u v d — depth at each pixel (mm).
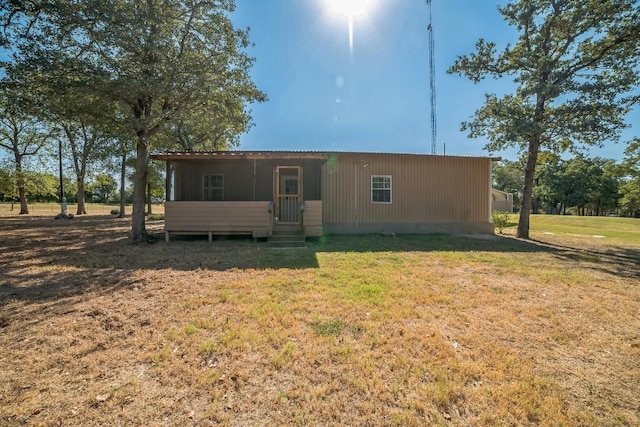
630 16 9031
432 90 17266
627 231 14141
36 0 6961
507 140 10227
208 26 8898
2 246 8148
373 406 2062
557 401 2129
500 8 10922
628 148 17453
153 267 5789
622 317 3611
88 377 2359
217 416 1965
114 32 7148
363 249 7922
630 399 2174
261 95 10125
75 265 5910
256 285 4648
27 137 21344
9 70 7145
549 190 43094
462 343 2928
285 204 10820
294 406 2062
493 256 7168
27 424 1879
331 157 10953
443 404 2088
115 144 12797
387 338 2992
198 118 10383
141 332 3090
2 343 2848
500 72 10922
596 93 9273
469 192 11719
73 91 7395
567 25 9789
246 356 2648
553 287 4758
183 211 9039
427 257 6965
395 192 11266
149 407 2039
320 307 3766
